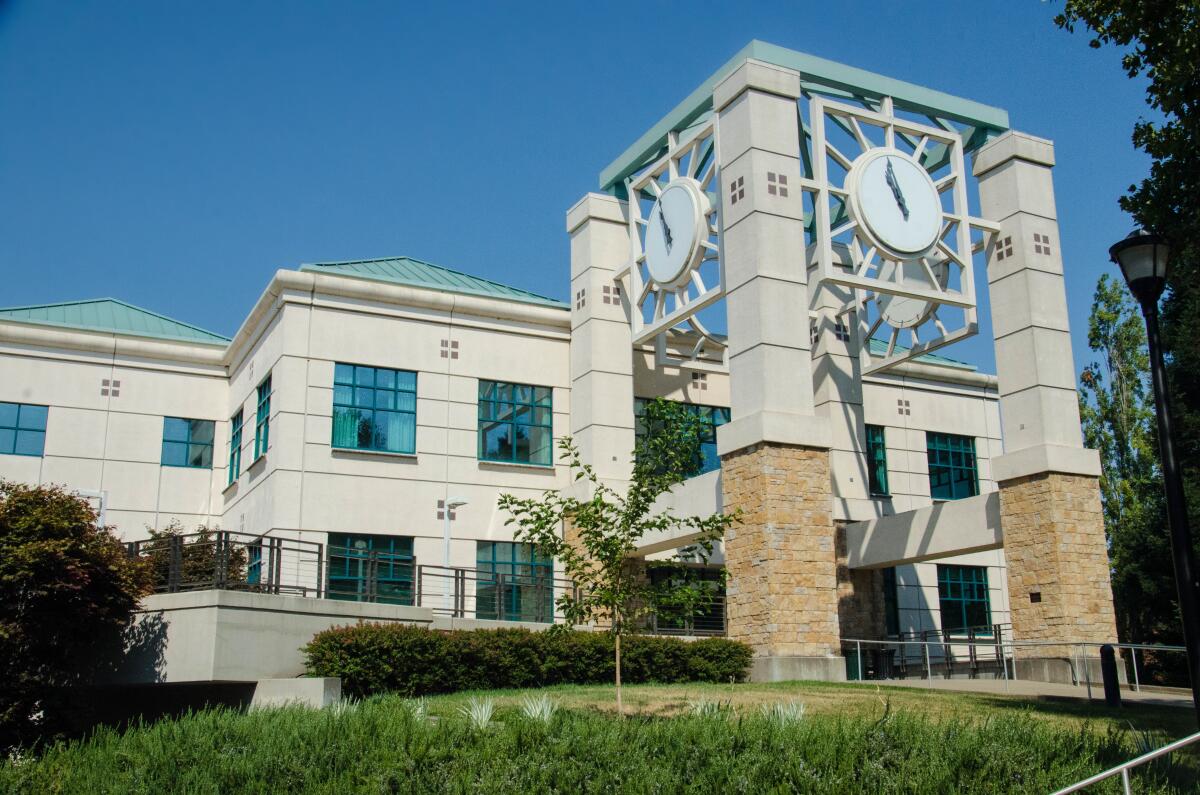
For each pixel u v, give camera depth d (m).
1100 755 13.66
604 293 33.94
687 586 18.16
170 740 15.05
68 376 34.62
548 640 23.25
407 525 31.64
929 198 29.95
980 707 19.19
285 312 31.41
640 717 16.55
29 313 36.44
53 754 16.05
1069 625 27.23
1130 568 36.62
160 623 20.58
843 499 32.56
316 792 13.10
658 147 32.62
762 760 13.15
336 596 30.31
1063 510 28.05
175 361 36.09
